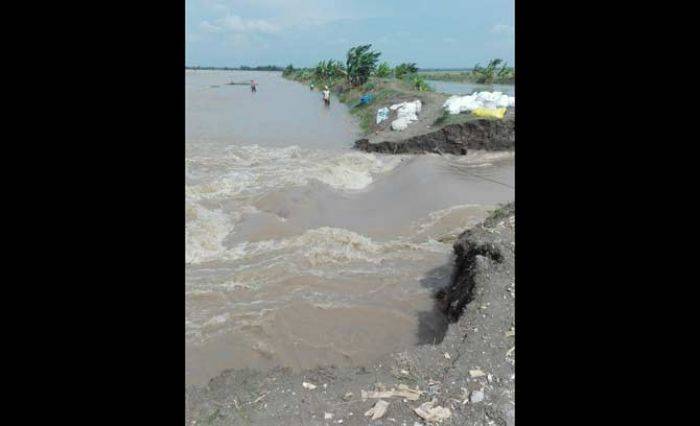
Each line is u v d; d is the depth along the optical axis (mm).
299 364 4859
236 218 8906
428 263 6945
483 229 5898
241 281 6578
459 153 14039
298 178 11219
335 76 33375
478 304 4453
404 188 10383
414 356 3863
